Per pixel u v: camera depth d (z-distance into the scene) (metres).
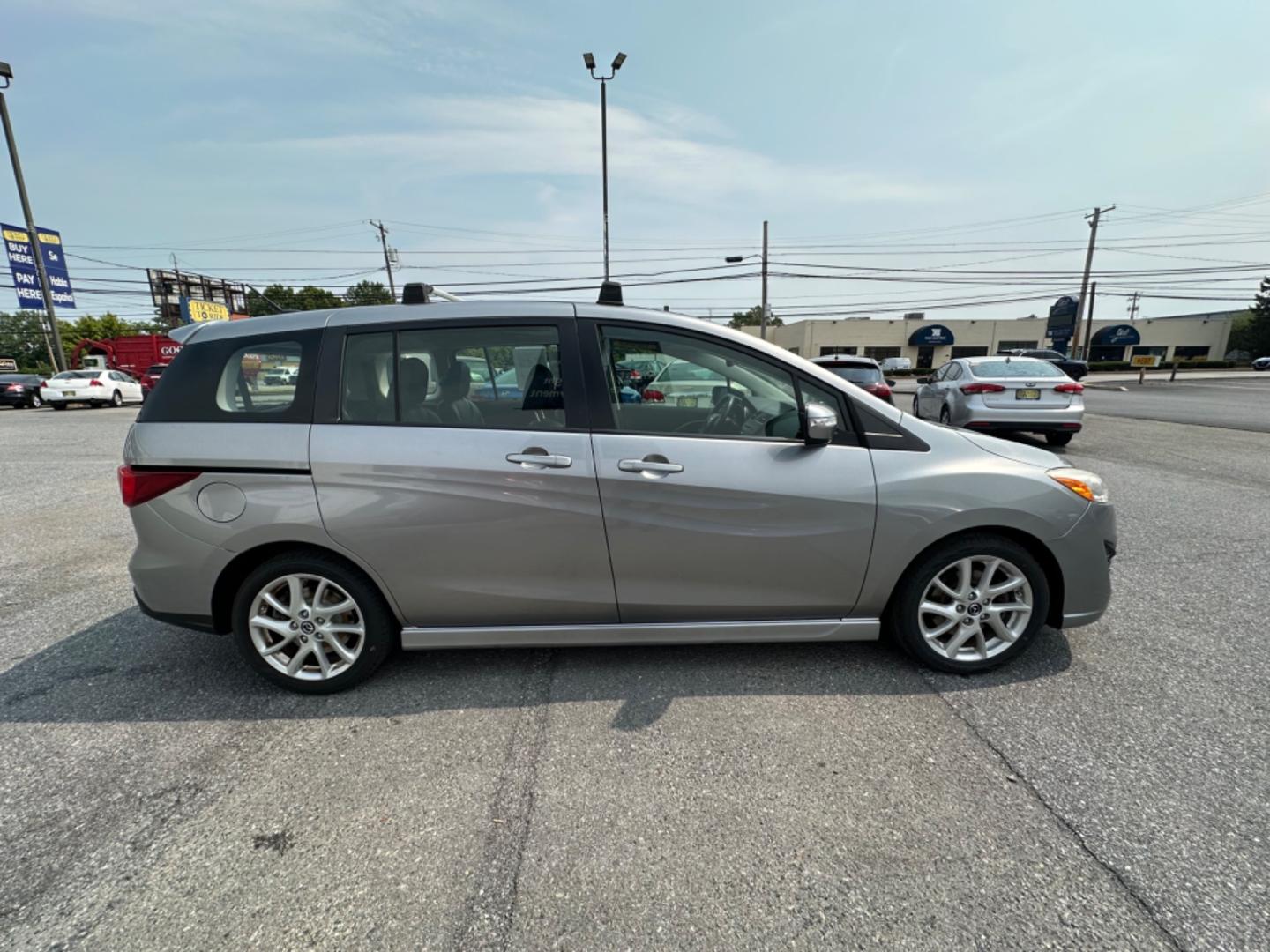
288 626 2.70
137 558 2.67
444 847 1.88
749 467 2.60
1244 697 2.61
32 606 3.81
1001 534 2.75
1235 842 1.85
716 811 2.01
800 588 2.71
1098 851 1.83
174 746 2.40
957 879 1.74
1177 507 5.72
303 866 1.82
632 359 2.70
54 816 2.03
